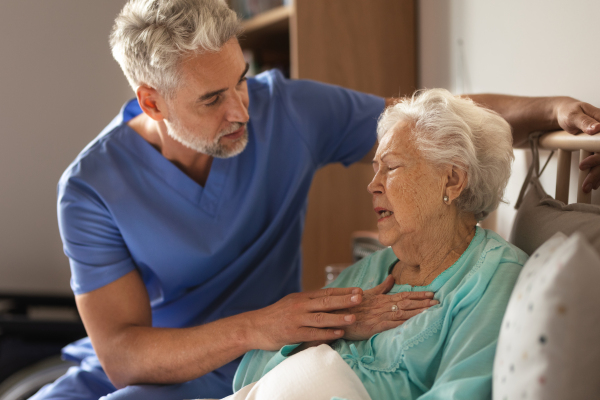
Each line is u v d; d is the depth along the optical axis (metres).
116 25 1.18
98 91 2.94
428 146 0.93
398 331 0.89
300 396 0.81
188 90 1.11
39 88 2.84
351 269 1.18
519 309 0.67
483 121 0.97
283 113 1.41
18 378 2.03
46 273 2.89
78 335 2.12
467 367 0.77
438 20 1.79
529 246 0.99
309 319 0.97
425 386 0.85
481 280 0.87
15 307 2.42
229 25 1.09
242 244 1.36
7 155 2.82
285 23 2.04
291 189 1.38
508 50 1.43
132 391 1.13
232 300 1.35
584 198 1.04
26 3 2.80
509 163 0.98
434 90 0.99
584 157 1.02
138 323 1.23
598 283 0.60
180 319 1.39
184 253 1.28
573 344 0.59
